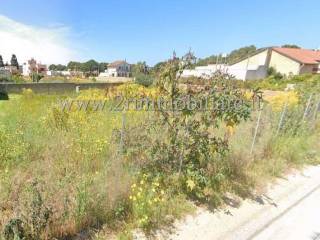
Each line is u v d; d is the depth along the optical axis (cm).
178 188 371
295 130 726
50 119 616
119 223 295
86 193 288
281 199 409
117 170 351
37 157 419
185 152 392
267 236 318
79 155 414
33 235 242
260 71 4034
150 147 388
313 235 328
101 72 8262
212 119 387
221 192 396
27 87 2159
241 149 496
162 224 309
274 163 523
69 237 267
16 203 274
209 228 317
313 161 591
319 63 4416
